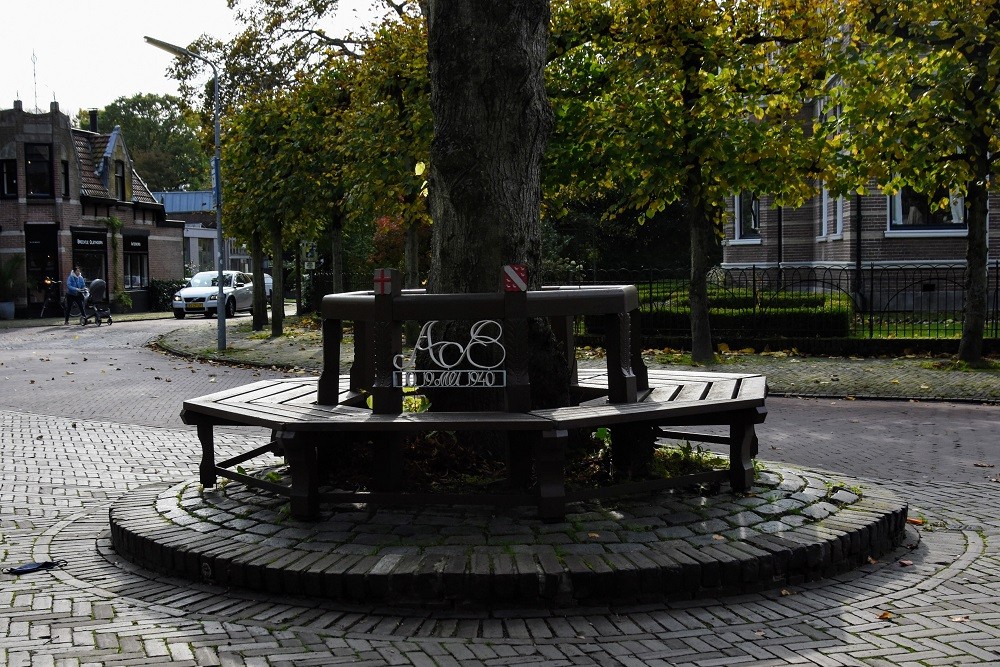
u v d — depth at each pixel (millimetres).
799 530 5023
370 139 17844
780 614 4270
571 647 3854
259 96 23375
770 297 19750
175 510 5543
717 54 14109
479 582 4289
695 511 5285
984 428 10219
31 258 38531
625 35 14781
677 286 21172
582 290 5344
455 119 5969
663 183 14562
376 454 5348
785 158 14430
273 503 5508
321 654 3748
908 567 5066
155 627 4074
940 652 3799
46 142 38344
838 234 25406
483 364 5902
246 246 28031
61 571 5004
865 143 14227
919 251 23672
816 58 14352
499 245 5973
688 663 3689
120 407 12359
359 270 33812
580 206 37875
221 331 20922
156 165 77438
